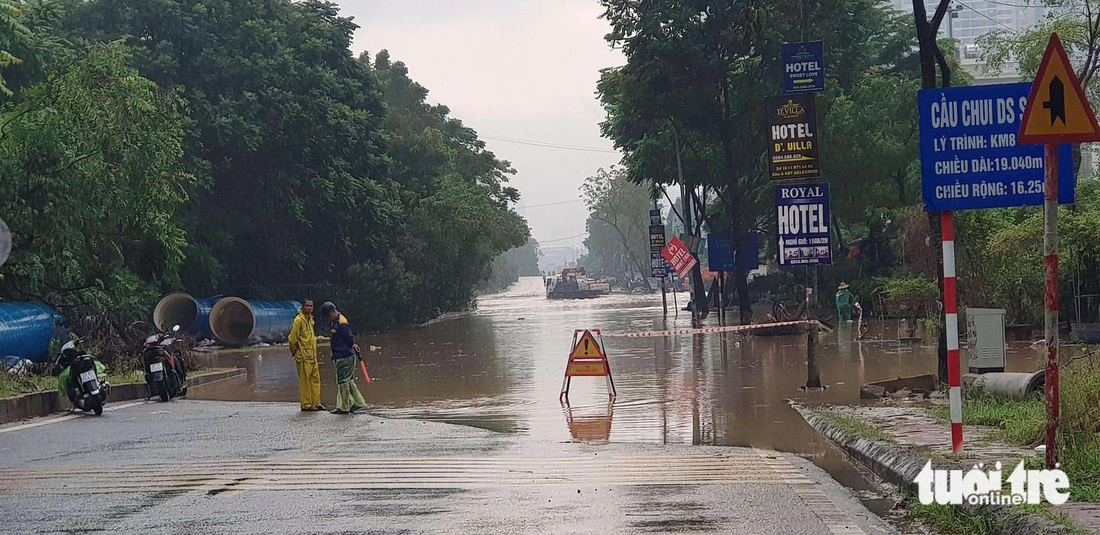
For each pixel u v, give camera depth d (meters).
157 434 14.69
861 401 17.12
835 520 8.50
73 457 12.43
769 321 37.97
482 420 16.27
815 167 18.58
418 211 63.53
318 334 51.62
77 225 26.41
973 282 32.47
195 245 45.28
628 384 21.56
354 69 59.94
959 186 9.77
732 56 41.44
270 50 48.94
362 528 8.24
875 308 45.50
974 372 16.50
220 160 47.06
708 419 15.78
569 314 67.75
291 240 51.16
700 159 49.12
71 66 27.98
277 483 10.31
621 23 42.16
